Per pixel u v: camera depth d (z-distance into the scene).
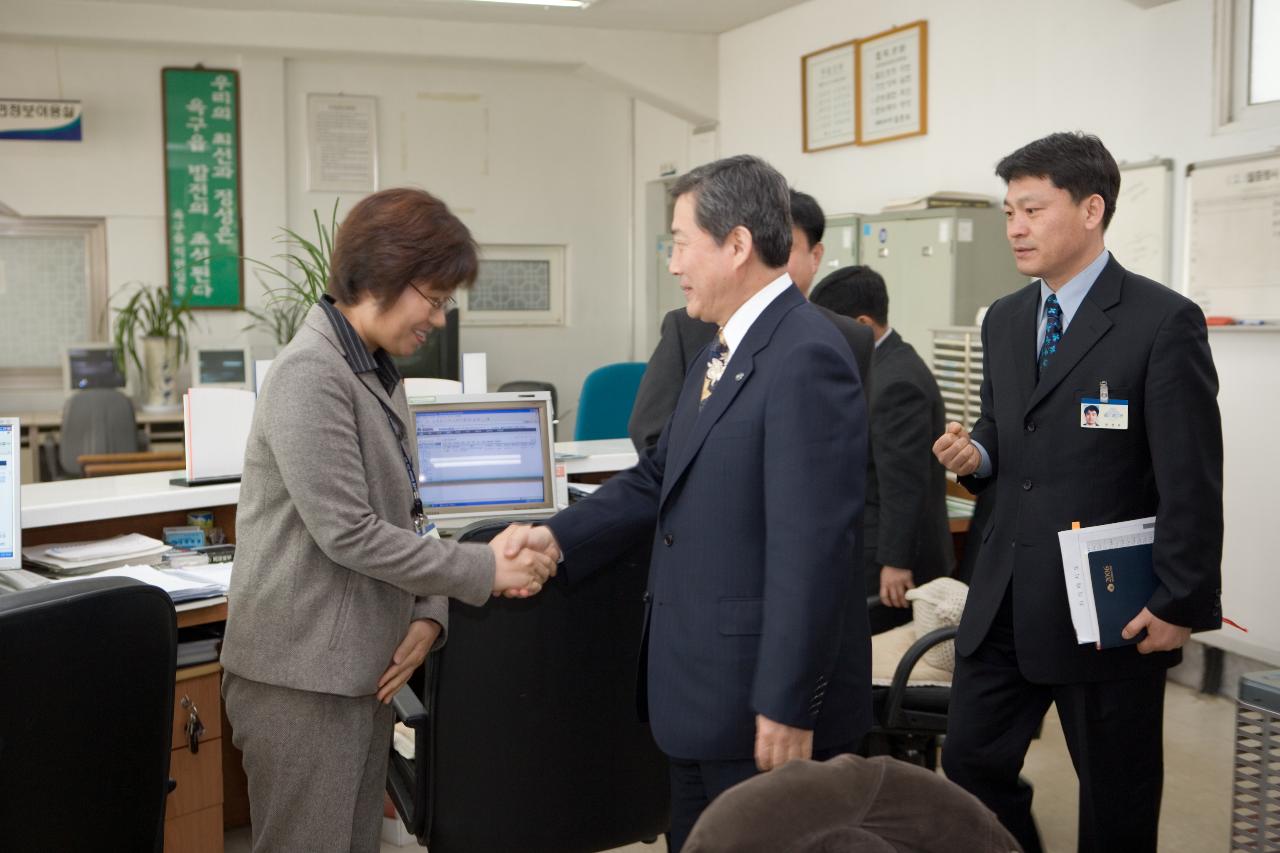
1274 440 3.70
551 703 1.89
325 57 6.61
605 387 4.72
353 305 1.70
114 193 6.75
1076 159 1.93
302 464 1.58
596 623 1.89
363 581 1.68
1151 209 4.07
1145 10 4.12
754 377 1.57
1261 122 3.73
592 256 7.76
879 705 2.48
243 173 6.84
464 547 1.70
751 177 1.59
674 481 1.63
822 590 1.48
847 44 5.69
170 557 2.68
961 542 3.64
